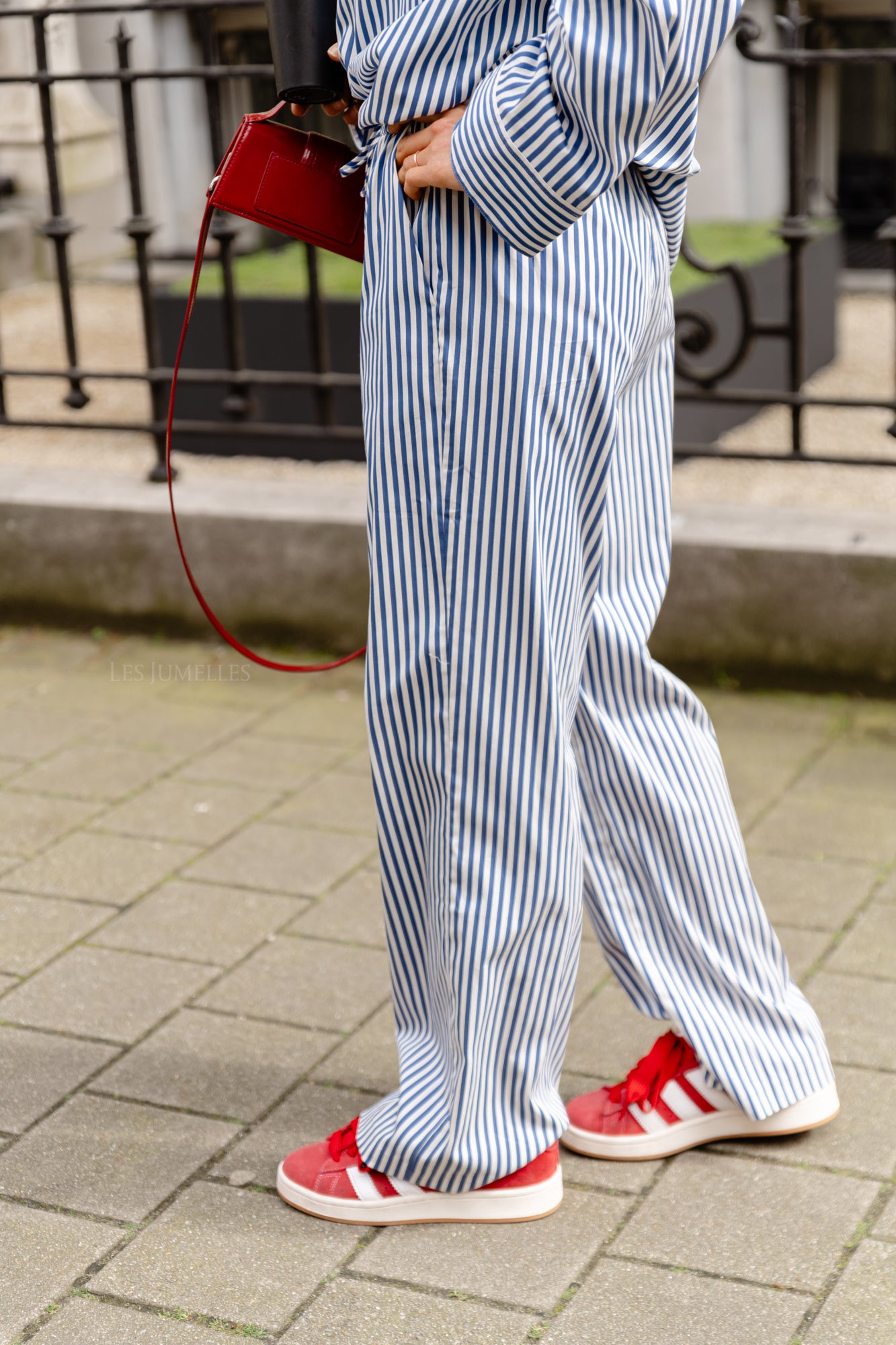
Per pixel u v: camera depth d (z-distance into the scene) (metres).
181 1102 2.07
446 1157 1.76
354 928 2.53
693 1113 1.93
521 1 1.53
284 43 1.72
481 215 1.54
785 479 4.85
